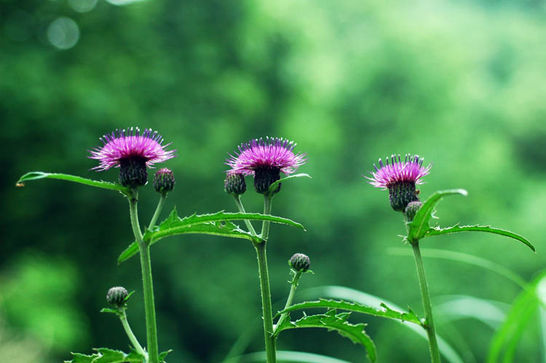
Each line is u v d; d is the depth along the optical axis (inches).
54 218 695.7
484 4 2346.2
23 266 604.7
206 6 819.4
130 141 97.0
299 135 836.6
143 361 92.7
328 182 866.1
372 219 855.1
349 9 1238.9
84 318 678.5
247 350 717.9
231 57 836.6
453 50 1066.1
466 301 161.8
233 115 786.2
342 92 970.1
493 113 1202.0
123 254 100.1
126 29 753.6
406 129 966.4
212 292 708.7
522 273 816.9
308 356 134.5
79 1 757.9
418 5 1658.5
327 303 91.9
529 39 1745.8
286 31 860.0
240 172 109.0
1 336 404.5
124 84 693.3
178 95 740.0
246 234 97.2
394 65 989.8
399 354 629.9
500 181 952.3
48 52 705.6
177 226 92.3
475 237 837.2
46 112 605.6
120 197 697.0
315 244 847.1
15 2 727.7
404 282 771.4
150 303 92.4
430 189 865.5
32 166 651.5
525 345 519.5
